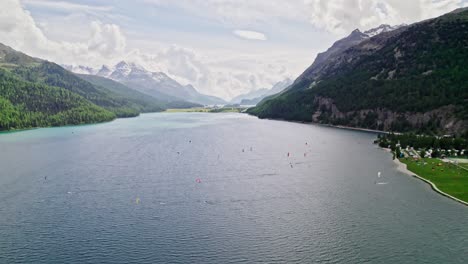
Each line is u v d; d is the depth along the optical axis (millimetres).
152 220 114125
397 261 89500
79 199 134125
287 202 131000
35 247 96438
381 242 99062
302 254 93188
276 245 97875
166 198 135250
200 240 100625
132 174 171625
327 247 96562
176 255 92625
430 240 99750
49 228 108000
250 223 111938
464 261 89000
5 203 129875
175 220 114250
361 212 120562
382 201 131250
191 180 160625
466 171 171125
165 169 182500
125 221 113250
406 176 166875
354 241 99812
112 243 98750
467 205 125500
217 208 124750
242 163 197750
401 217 115688
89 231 106062
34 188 148500
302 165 192750
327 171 178125
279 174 172250
